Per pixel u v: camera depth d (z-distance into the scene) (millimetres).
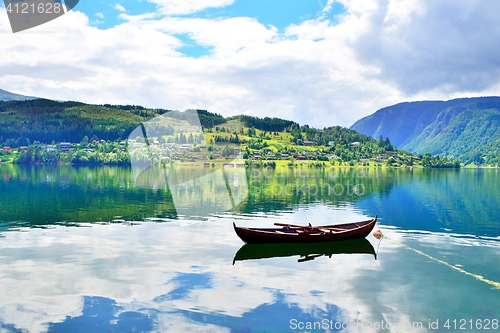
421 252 21781
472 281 16750
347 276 17375
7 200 43875
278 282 16484
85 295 14727
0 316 12891
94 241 23359
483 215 35156
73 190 54531
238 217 31891
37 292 14984
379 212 36719
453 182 82812
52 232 25953
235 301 14273
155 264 18719
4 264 18656
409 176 108562
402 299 14703
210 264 18969
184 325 12305
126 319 12672
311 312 13398
